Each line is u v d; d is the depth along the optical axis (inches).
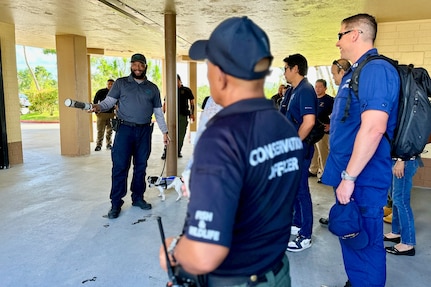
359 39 71.6
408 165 105.2
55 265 98.8
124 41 305.1
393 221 117.6
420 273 97.3
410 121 71.6
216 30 35.2
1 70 221.6
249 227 35.7
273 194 36.4
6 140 227.0
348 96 71.1
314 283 91.8
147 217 139.2
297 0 159.3
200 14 191.8
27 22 224.1
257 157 34.2
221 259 31.9
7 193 169.5
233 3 167.5
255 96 36.4
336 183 75.0
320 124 108.9
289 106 109.2
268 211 36.3
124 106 138.2
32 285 88.4
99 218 137.2
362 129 65.4
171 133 188.5
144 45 333.1
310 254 108.7
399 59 189.9
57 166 234.4
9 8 187.8
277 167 36.3
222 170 32.1
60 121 274.2
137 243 114.4
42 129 505.0
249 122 34.8
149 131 147.2
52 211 144.3
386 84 64.9
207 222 31.4
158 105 148.7
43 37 296.0
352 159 66.6
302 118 104.4
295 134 40.4
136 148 145.9
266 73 35.6
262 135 35.1
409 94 71.5
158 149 319.3
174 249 37.6
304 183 109.6
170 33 186.2
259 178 34.6
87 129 280.8
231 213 32.1
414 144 72.8
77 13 197.9
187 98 269.7
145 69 140.9
